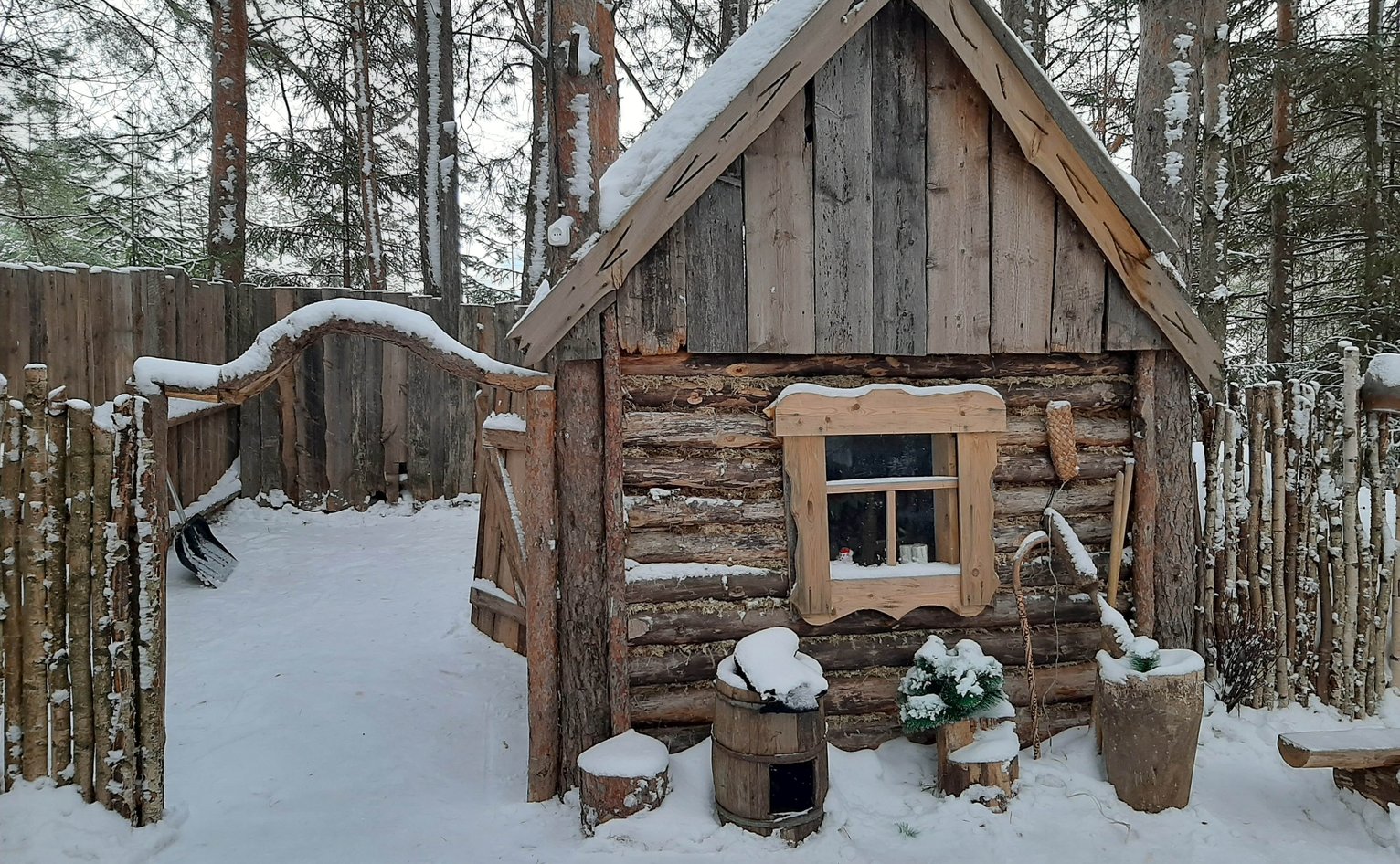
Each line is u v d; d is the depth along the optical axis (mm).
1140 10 5652
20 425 3139
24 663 3152
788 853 3164
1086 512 4168
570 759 3674
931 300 3881
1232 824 3428
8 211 13930
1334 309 10992
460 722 4484
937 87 3854
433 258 10727
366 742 4207
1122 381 4215
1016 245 3955
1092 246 4023
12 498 3125
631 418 3707
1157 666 3574
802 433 3738
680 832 3215
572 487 3645
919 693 3582
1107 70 11133
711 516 3777
